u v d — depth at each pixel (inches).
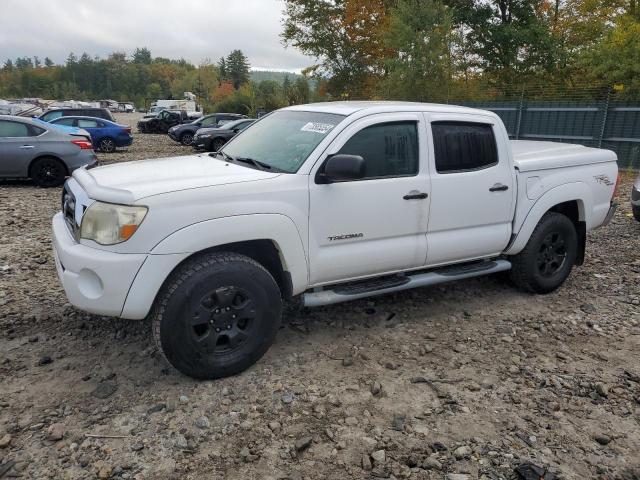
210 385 138.8
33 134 442.6
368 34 1168.2
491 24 1024.9
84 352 153.6
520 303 201.6
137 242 125.8
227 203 134.3
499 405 135.0
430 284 175.9
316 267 151.6
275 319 145.2
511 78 1023.6
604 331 179.5
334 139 152.6
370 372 148.5
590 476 111.0
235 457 113.3
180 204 129.0
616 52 653.9
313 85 1368.1
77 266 129.4
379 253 161.6
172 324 130.0
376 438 120.6
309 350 159.6
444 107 179.5
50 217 328.8
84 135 498.0
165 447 115.3
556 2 1059.9
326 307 191.3
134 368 145.9
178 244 128.4
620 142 632.4
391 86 797.9
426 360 156.3
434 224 171.6
